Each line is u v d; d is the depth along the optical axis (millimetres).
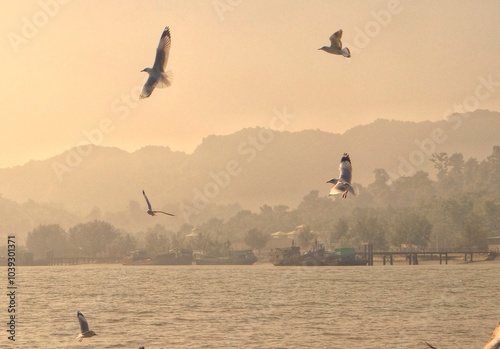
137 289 125875
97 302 100000
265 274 173875
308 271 186375
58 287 133625
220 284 137500
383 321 75750
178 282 145375
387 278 147250
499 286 120625
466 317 78875
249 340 63344
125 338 64625
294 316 80688
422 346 60469
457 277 146750
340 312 84312
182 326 72688
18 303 99062
